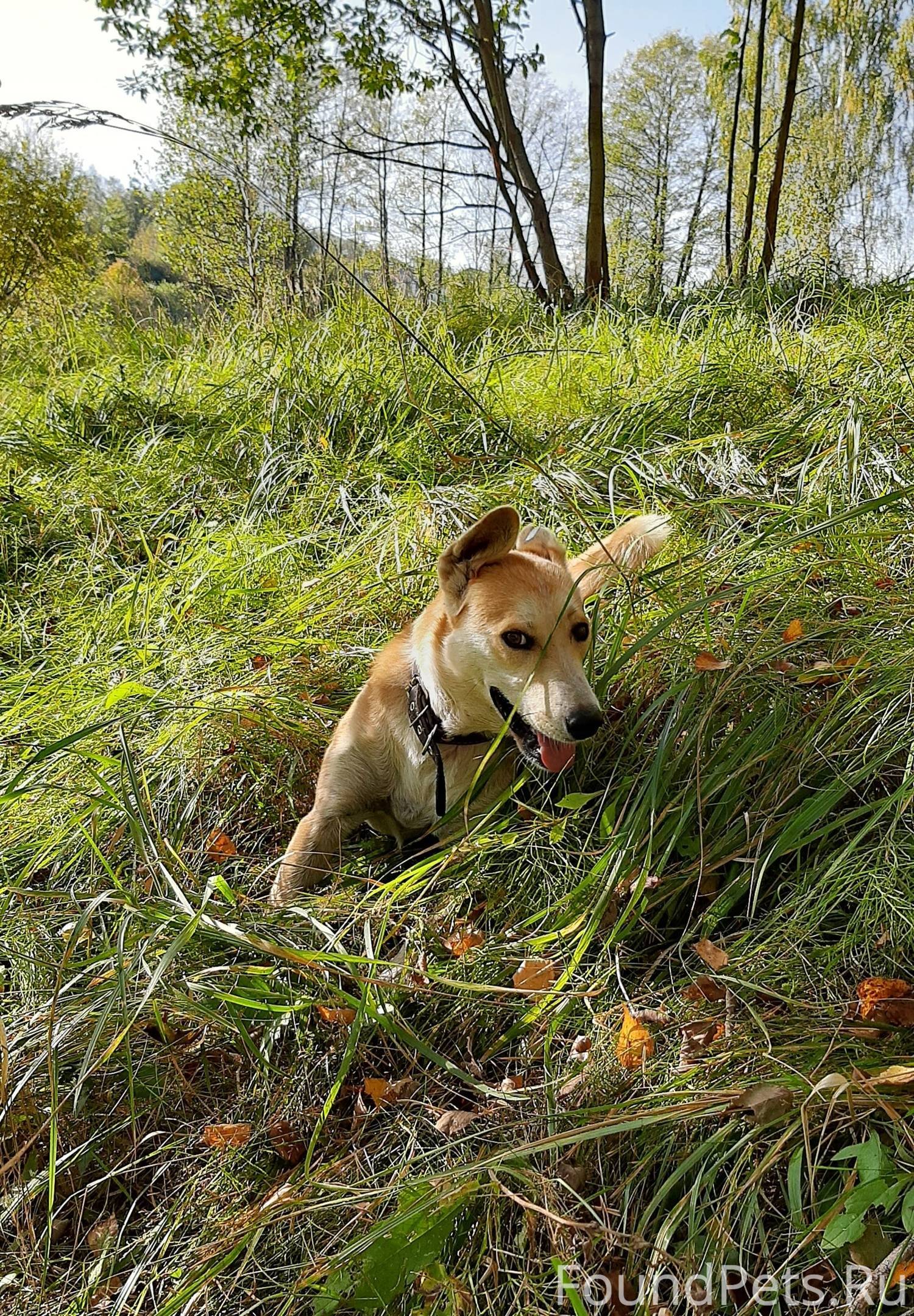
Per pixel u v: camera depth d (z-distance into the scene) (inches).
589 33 107.3
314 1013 28.6
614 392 63.1
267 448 62.9
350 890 32.2
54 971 28.9
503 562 32.7
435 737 34.0
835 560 37.9
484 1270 21.2
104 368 87.4
